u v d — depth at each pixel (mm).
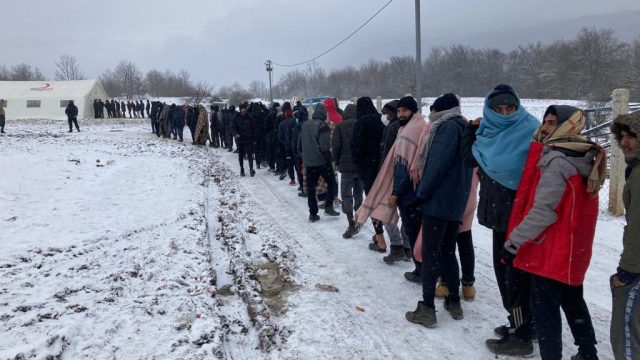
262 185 11195
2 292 4133
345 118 6781
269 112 13320
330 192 8023
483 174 3594
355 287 5043
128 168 11078
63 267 4855
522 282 3533
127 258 5258
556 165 2906
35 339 3396
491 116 3416
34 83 46188
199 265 5363
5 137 19859
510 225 3234
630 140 2617
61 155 12344
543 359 3160
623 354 2732
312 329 4098
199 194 9328
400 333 4035
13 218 6426
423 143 4129
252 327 4117
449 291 4273
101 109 43781
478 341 3881
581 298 3213
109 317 3898
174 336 3719
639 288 2637
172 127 22250
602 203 7895
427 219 3977
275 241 6535
